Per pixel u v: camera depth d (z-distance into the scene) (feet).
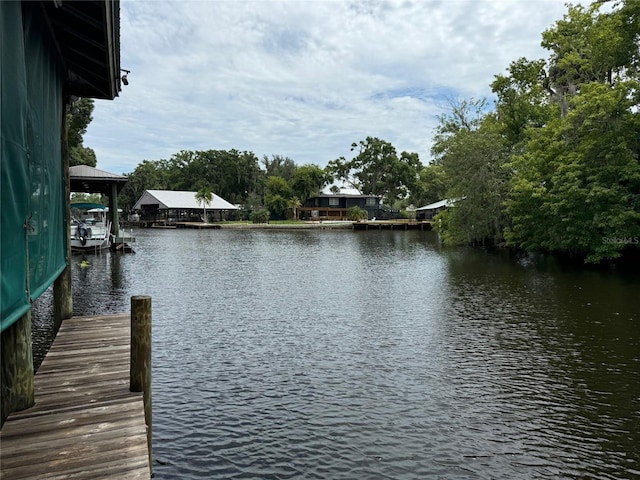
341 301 46.65
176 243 122.72
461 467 16.98
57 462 11.05
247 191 298.97
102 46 18.06
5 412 13.78
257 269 70.69
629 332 33.81
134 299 15.66
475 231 100.99
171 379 25.38
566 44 86.89
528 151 87.51
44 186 14.94
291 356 29.35
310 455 17.66
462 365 27.58
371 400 22.71
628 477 16.42
